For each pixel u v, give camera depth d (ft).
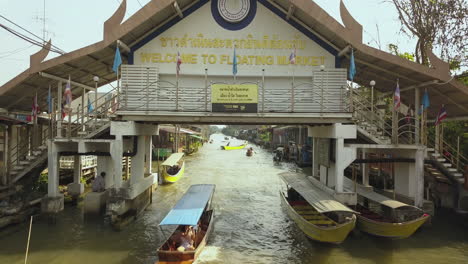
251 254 36.76
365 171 57.57
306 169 109.91
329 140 49.21
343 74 46.62
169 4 40.96
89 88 56.90
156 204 58.59
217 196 66.85
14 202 44.52
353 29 41.42
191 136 183.21
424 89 48.83
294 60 43.47
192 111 42.83
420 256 36.17
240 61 47.03
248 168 111.86
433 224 46.52
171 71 46.65
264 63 47.11
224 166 117.19
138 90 46.11
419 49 64.44
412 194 47.24
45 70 43.37
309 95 47.26
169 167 90.89
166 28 46.65
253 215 52.85
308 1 41.14
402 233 37.50
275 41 47.16
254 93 42.91
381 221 41.83
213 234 43.34
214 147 243.19
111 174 53.67
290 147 140.46
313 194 45.50
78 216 49.11
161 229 44.01
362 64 48.32
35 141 51.16
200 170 105.19
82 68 47.57
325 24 41.22
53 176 45.73
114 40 40.96
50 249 37.24
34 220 45.80
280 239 41.75
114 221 43.47
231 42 47.06
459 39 56.95
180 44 46.75
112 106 47.62
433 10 59.00
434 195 55.93
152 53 46.65
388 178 60.70
